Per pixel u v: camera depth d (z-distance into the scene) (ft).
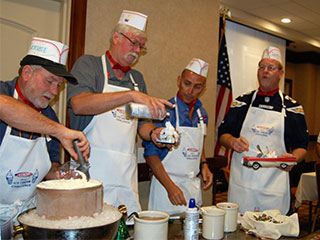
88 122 5.24
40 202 3.19
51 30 7.57
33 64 3.96
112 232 3.08
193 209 3.98
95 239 2.89
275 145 6.89
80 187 3.19
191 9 10.15
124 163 5.39
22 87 4.13
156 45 9.21
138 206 5.55
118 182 5.29
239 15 14.43
